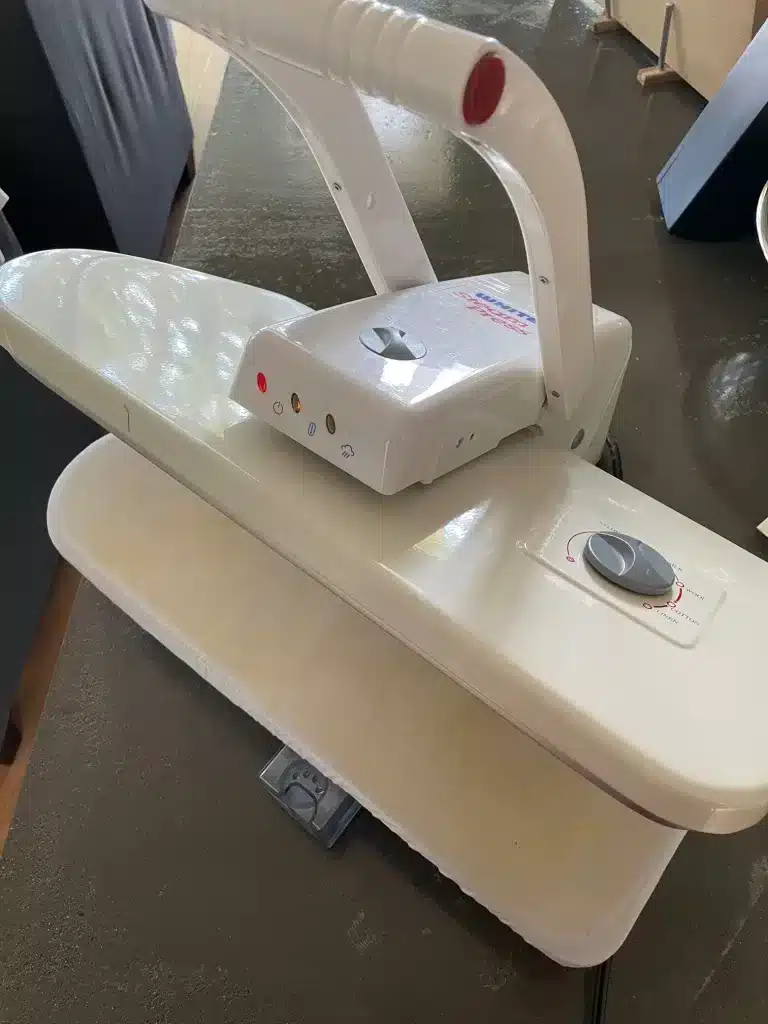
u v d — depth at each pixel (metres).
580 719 0.31
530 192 0.32
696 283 0.87
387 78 0.27
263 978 0.43
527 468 0.43
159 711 0.54
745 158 0.82
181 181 1.60
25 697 0.97
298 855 0.47
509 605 0.36
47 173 1.06
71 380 0.48
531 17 1.29
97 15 1.10
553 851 0.44
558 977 0.43
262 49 0.31
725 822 0.30
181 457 0.44
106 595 0.57
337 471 0.41
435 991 0.43
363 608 0.39
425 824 0.45
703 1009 0.43
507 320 0.45
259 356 0.41
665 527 0.40
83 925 0.45
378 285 0.53
